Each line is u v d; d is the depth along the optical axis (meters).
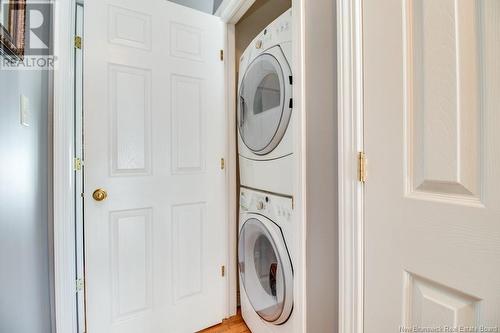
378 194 0.68
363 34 0.72
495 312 0.46
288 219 1.10
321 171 0.89
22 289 0.83
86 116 1.23
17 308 0.79
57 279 1.10
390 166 0.65
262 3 1.83
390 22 0.64
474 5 0.50
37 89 0.98
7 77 0.71
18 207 0.79
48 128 1.09
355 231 0.74
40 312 1.00
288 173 1.11
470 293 0.50
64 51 1.13
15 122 0.77
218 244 1.62
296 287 1.02
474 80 0.50
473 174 0.50
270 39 1.23
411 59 0.61
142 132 1.37
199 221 1.55
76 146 1.27
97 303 1.26
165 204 1.44
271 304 1.25
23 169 0.84
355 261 0.74
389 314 0.65
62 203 1.12
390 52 0.65
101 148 1.26
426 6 0.57
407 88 0.61
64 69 1.13
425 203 0.57
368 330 0.71
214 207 1.61
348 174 0.76
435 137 0.56
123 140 1.32
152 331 1.40
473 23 0.50
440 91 0.55
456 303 0.53
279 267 1.13
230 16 1.59
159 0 1.42
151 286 1.40
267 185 1.27
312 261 0.94
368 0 0.71
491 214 0.47
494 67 0.47
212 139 1.60
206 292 1.57
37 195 0.98
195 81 1.54
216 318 1.59
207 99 1.59
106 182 1.28
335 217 0.83
